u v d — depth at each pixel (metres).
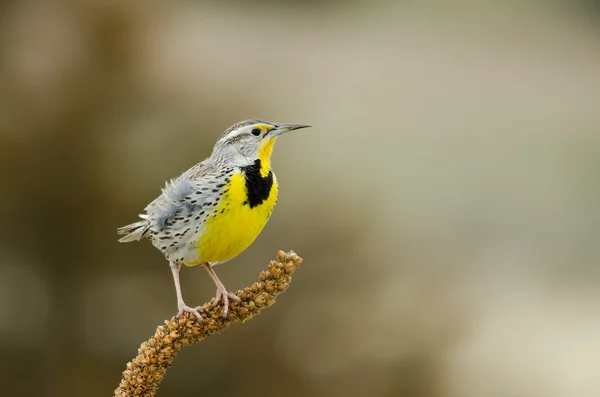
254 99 12.76
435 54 32.25
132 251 11.65
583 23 38.09
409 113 24.59
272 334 11.40
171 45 12.85
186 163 11.88
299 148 13.66
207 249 7.02
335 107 22.81
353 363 11.42
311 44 30.23
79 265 11.79
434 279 12.07
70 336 11.72
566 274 18.66
